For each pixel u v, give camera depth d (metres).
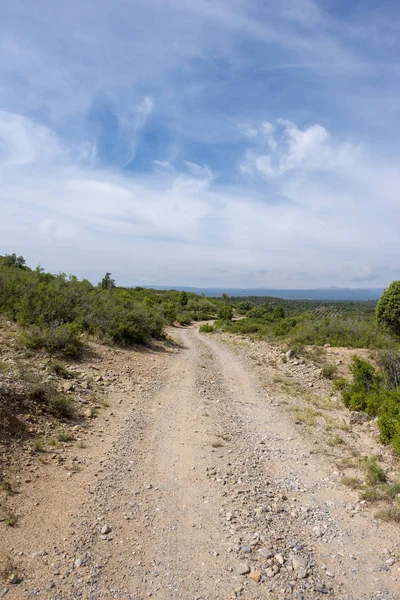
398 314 18.78
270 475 6.09
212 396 11.04
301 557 3.99
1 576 3.46
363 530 4.57
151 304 43.97
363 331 18.55
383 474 5.94
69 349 11.97
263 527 4.56
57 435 6.73
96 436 7.14
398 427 7.29
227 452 6.94
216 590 3.50
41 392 7.71
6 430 6.16
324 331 19.64
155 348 18.78
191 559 3.92
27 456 5.77
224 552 4.05
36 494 4.89
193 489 5.47
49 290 15.99
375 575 3.77
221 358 18.16
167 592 3.45
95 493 5.14
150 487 5.47
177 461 6.43
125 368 12.85
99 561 3.80
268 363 16.56
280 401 10.93
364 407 9.85
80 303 16.97
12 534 4.05
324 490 5.62
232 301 126.31
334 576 3.74
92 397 9.16
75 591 3.38
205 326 34.25
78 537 4.15
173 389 11.53
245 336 27.27
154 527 4.48
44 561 3.72
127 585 3.51
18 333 11.85
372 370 11.42
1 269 18.45
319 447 7.39
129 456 6.48
